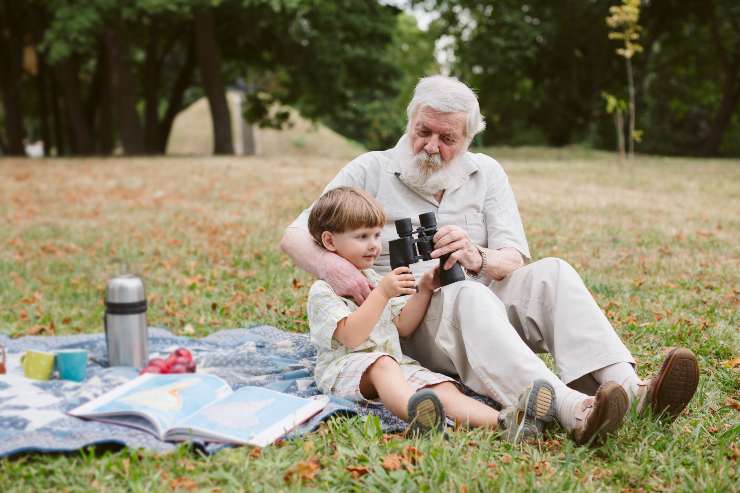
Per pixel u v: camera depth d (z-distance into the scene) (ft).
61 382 12.32
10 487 8.68
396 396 10.33
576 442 9.87
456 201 12.47
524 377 10.19
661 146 116.16
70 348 14.60
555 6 84.64
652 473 9.25
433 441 9.55
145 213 34.73
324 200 11.37
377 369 10.71
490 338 10.41
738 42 93.91
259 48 80.94
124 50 71.41
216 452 9.52
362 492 8.66
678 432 10.28
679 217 32.42
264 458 9.32
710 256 24.13
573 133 93.61
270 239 27.22
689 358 9.84
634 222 30.86
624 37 45.29
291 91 87.66
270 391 11.07
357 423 10.34
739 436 10.29
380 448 9.63
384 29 78.43
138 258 24.98
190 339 15.30
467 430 10.11
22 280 22.20
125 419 10.43
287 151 131.44
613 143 107.04
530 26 84.23
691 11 88.17
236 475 8.95
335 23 75.82
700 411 11.30
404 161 12.33
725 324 16.11
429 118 11.85
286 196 38.75
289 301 18.47
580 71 92.43
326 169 52.75
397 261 10.92
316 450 9.67
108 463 9.13
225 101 75.25
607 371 10.46
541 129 106.32
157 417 10.09
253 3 68.33
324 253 11.43
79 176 49.08
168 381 11.46
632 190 43.01
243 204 36.50
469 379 10.94
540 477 8.98
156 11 62.59
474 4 88.07
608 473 9.20
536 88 99.96
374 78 85.15
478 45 85.61
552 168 56.75
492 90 98.84
